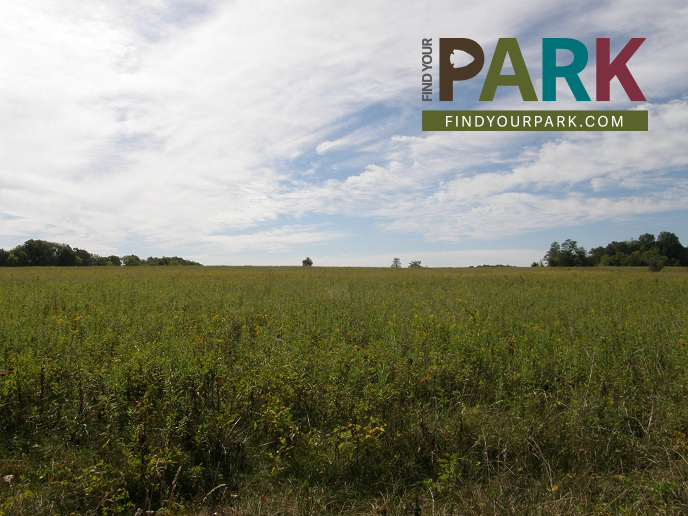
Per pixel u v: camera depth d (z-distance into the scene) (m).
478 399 5.12
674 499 3.36
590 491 3.57
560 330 7.69
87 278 21.38
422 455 3.98
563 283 20.06
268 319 8.52
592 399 4.73
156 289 14.73
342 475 3.73
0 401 4.41
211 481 3.69
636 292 14.61
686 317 8.66
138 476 3.41
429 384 5.20
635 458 3.99
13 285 15.80
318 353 5.64
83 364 4.94
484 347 6.30
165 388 4.39
